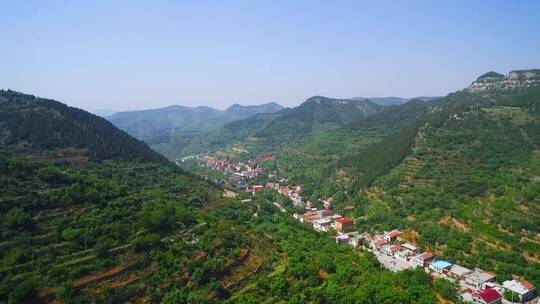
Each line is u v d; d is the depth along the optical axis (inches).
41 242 4057.6
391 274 4938.5
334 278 4542.3
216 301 3846.0
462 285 4884.4
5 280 3459.6
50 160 6545.3
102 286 3710.6
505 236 5423.2
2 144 6555.1
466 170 7490.2
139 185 7012.8
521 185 6422.2
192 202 6973.4
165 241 4613.7
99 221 4557.1
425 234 6166.3
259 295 4101.9
